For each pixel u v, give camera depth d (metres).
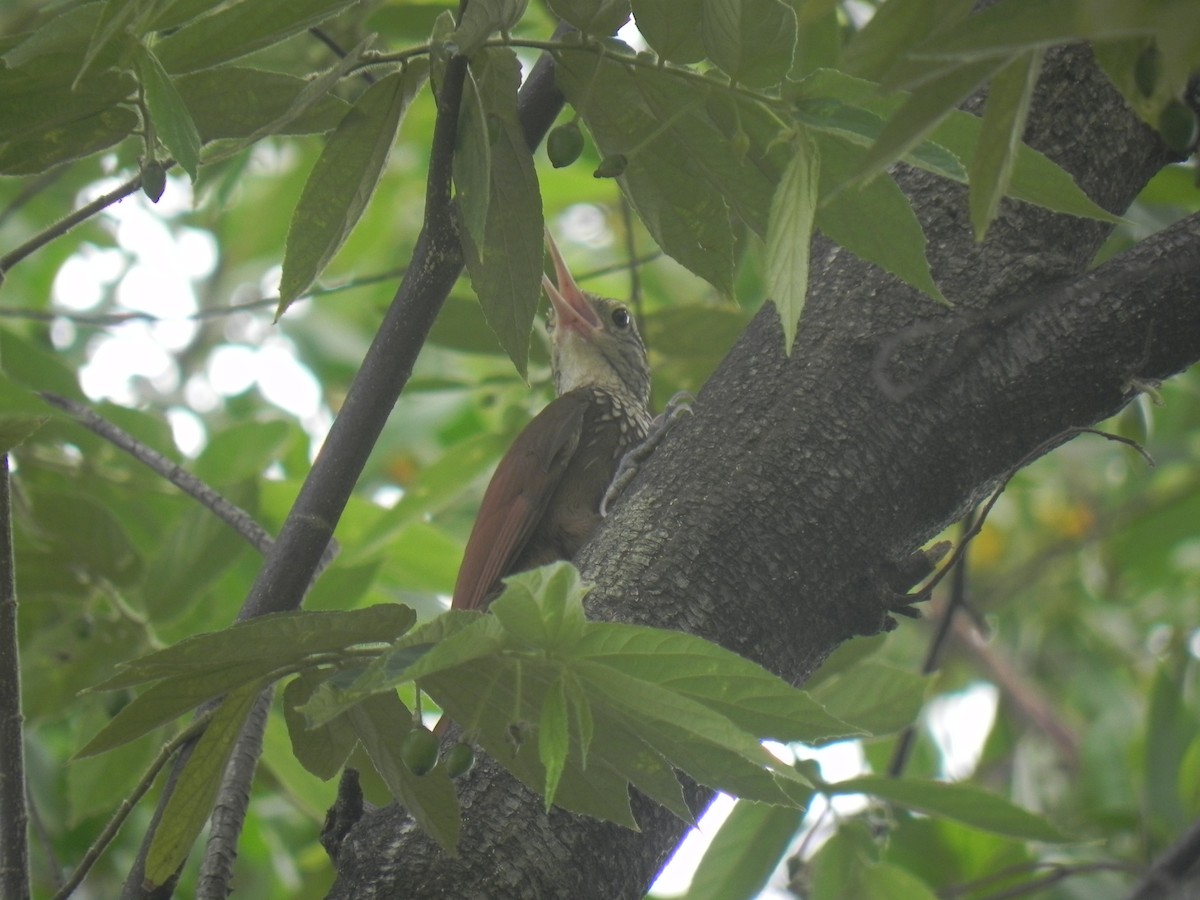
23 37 4.41
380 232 12.80
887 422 5.06
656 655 3.38
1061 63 5.47
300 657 3.91
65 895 4.39
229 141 4.95
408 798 4.05
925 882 9.45
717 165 4.42
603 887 4.46
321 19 4.36
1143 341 5.16
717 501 4.95
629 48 4.38
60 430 8.34
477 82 4.57
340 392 13.50
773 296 3.79
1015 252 5.27
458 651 3.36
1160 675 9.55
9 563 4.82
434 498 8.79
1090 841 6.64
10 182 12.45
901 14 3.36
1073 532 14.67
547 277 10.23
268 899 10.90
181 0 4.14
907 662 14.14
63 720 9.83
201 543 7.36
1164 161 5.62
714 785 3.78
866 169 3.20
